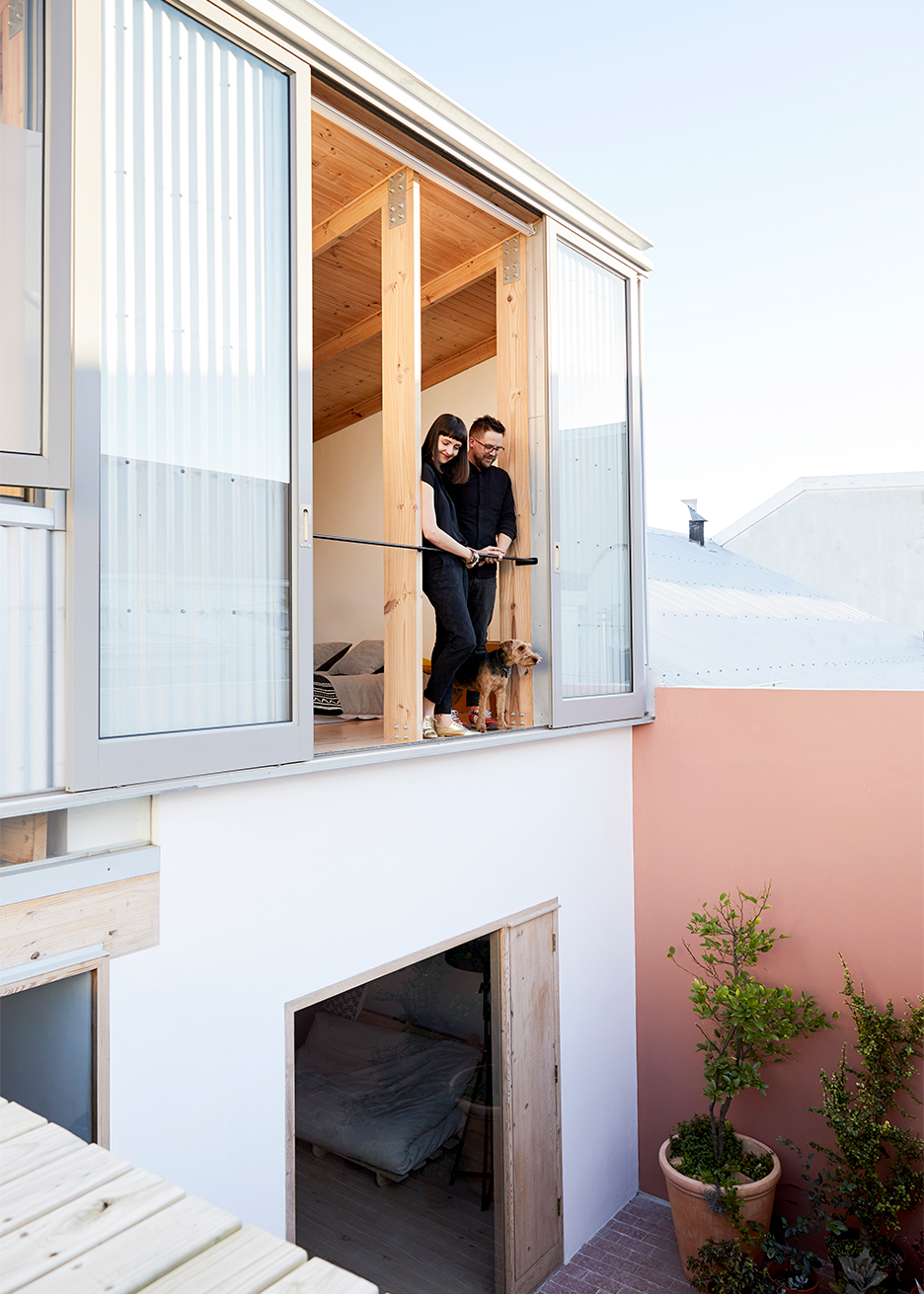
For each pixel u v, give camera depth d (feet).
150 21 7.57
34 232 6.75
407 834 10.42
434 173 11.26
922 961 12.36
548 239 12.78
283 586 8.64
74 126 6.91
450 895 11.08
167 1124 7.69
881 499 38.75
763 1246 12.00
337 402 19.19
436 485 11.75
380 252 14.21
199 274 7.94
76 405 6.86
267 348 8.51
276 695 8.57
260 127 8.50
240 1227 3.28
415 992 10.77
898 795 12.60
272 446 8.57
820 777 13.30
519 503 13.03
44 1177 3.60
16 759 6.57
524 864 12.51
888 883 12.67
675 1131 14.01
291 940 8.89
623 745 15.10
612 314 14.38
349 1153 9.74
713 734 14.39
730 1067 12.68
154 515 7.55
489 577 12.42
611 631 14.20
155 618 7.53
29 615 6.68
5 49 6.62
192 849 7.94
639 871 15.26
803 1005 12.71
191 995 7.90
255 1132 8.44
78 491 6.86
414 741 10.75
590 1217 13.83
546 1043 12.82
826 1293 12.10
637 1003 15.30
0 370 6.55
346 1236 9.64
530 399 12.97
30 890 6.73
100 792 6.94
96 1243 3.14
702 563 28.81
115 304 7.30
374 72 9.61
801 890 13.48
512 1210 11.96
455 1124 11.44
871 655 25.16
